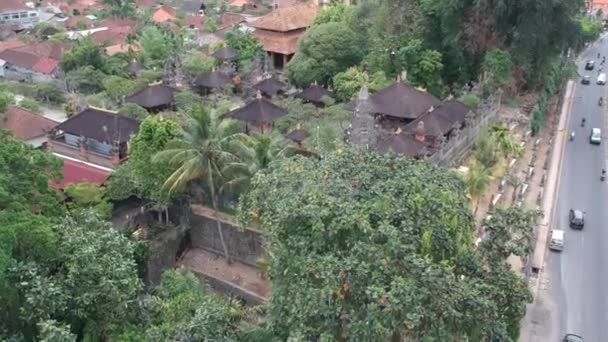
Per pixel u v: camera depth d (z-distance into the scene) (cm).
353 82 5744
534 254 4169
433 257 1998
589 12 12544
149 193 3831
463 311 1817
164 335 2202
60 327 2056
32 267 2270
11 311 2262
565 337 3406
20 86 6919
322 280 1862
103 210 3666
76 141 4850
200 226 3991
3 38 10450
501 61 5775
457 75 6253
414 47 5912
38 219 2492
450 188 2247
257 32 7888
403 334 1880
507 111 5834
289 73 6556
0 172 2733
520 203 4341
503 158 4675
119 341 2281
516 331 2342
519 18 5819
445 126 4522
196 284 3216
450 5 5812
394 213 2020
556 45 6159
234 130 4134
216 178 3762
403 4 6281
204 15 12106
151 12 12031
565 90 8025
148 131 3709
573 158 5900
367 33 6644
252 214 2406
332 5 7919
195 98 5891
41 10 12762
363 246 1850
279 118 5200
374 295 1711
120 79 6456
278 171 2372
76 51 7275
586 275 4044
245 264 3869
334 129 4400
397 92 5078
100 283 2300
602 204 4972
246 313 2620
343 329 1839
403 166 2338
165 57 7688
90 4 13225
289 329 1934
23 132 5000
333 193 2086
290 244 1981
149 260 3744
